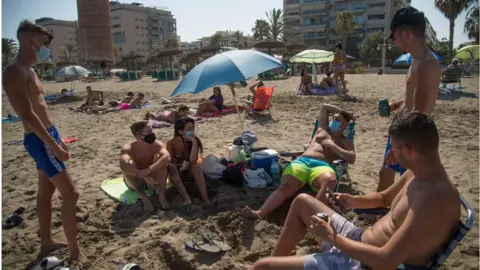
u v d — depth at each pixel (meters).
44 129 2.82
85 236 3.64
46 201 3.29
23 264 3.19
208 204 4.25
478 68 25.14
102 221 3.96
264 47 28.62
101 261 3.16
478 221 3.66
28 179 5.59
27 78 2.85
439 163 1.84
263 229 3.45
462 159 5.75
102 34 58.12
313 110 11.06
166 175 4.38
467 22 34.41
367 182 4.92
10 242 3.56
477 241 3.30
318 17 77.62
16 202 4.62
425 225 1.73
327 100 13.02
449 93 13.74
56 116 12.58
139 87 24.98
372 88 16.73
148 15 109.81
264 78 27.77
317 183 3.95
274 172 4.78
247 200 4.38
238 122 9.62
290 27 69.50
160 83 27.98
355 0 71.69
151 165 4.34
